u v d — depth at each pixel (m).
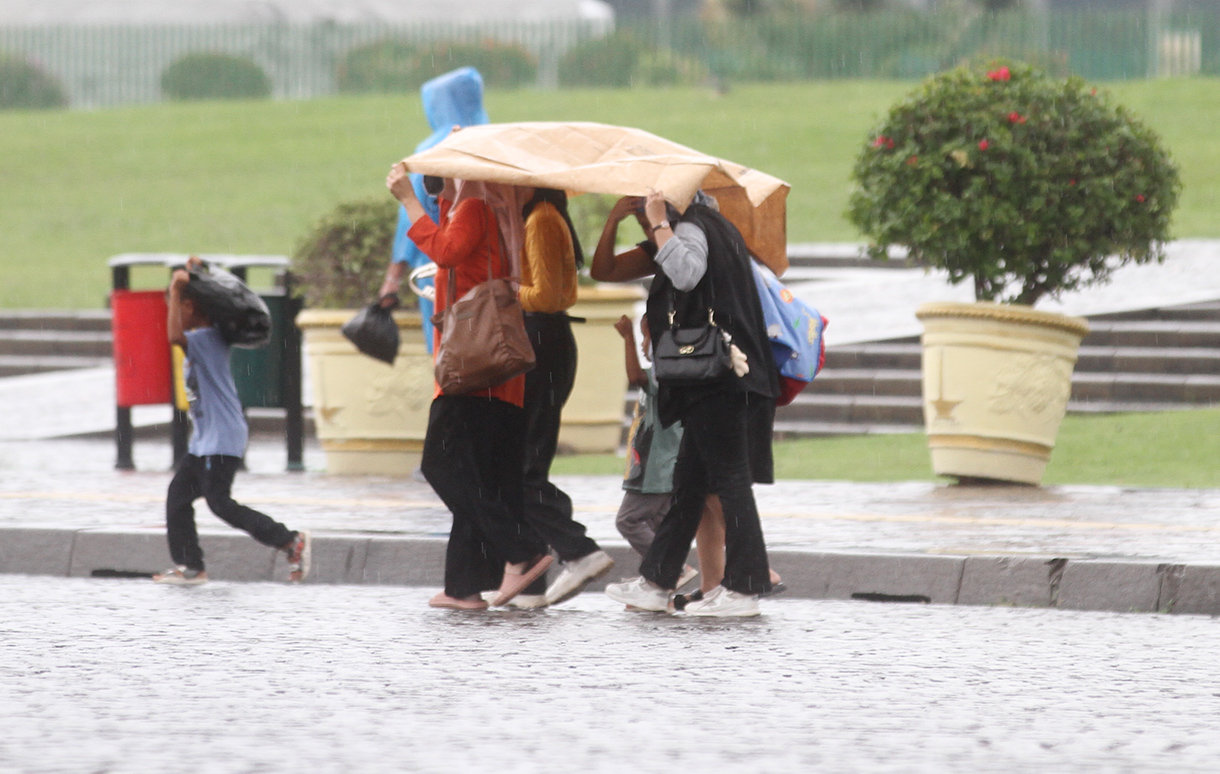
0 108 138.25
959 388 38.06
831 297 61.53
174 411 43.31
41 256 86.81
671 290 25.38
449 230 25.81
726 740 18.17
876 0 151.38
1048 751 17.78
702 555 27.45
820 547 29.33
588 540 27.20
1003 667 22.47
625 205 26.56
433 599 27.38
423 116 123.19
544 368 26.98
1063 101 38.06
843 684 21.25
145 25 140.75
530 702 20.09
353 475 41.75
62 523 32.44
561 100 121.94
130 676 21.59
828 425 50.69
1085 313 54.12
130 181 105.75
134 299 43.00
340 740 18.09
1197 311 54.03
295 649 23.56
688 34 133.00
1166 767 17.17
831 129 105.25
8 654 23.11
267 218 93.81
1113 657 23.23
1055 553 28.36
